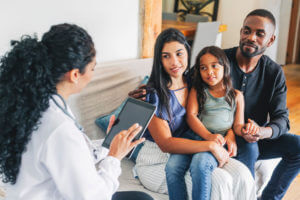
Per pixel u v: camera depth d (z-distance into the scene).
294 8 6.34
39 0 1.74
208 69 1.64
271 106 1.82
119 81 1.97
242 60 1.78
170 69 1.57
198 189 1.40
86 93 1.80
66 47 0.90
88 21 1.99
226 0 5.79
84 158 0.93
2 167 0.90
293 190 2.23
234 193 1.47
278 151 1.77
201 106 1.70
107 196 0.98
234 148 1.61
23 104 0.86
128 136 1.10
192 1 6.15
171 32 1.56
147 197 1.29
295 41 6.62
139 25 2.31
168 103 1.59
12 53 0.88
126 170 1.74
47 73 0.89
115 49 2.19
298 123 3.46
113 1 2.09
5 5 1.63
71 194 0.92
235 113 1.71
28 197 0.92
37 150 0.89
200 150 1.48
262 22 1.66
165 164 1.58
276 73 1.79
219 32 3.93
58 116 0.92
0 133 0.88
